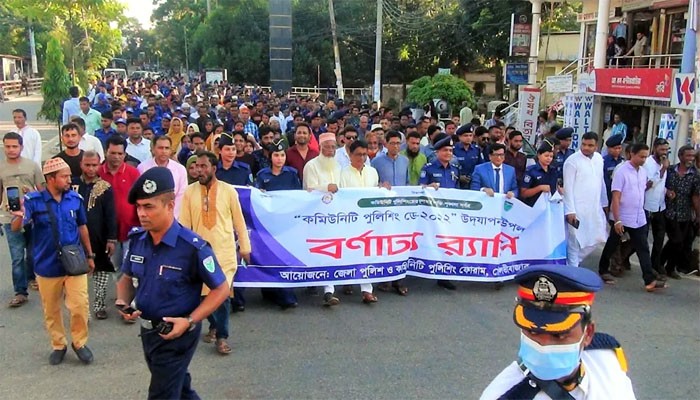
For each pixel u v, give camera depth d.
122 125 10.35
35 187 6.73
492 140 9.76
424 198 7.30
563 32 35.28
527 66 24.34
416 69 46.28
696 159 8.27
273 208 6.76
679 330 6.30
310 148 8.38
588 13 23.92
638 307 7.02
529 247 7.64
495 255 7.47
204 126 12.10
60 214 5.12
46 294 5.15
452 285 7.56
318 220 6.87
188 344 3.57
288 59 40.53
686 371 5.32
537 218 7.61
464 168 9.17
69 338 5.76
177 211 6.79
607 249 8.09
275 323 6.32
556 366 2.03
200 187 5.49
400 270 7.23
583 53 24.50
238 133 8.77
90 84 30.03
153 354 3.55
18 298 6.63
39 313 6.45
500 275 7.52
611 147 8.64
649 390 4.96
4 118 28.61
